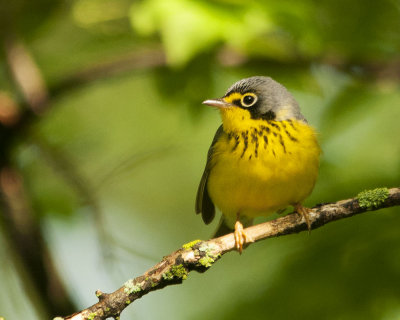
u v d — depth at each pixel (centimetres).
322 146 1248
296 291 1112
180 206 1758
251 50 1288
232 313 1123
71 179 1308
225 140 1126
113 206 1731
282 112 1116
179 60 1056
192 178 1741
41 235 1304
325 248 1124
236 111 1123
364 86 1326
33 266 1282
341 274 1114
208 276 1433
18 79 1326
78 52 1458
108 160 1585
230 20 1082
